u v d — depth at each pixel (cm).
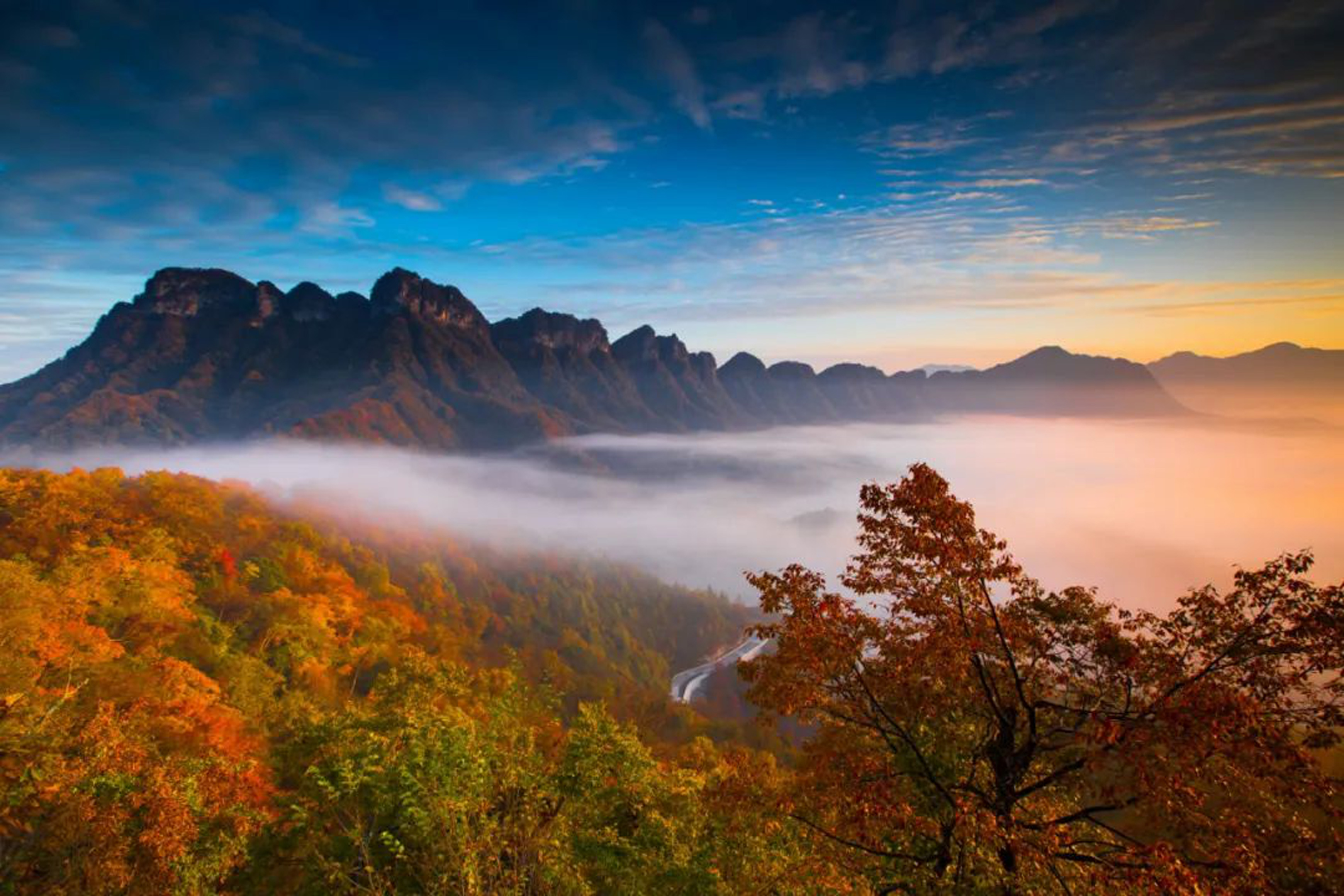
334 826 1798
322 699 5241
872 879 1270
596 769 1622
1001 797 1126
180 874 1516
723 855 1584
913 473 1287
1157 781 955
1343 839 924
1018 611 1304
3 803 1465
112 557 4859
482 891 1242
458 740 1434
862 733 1362
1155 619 1143
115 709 2244
